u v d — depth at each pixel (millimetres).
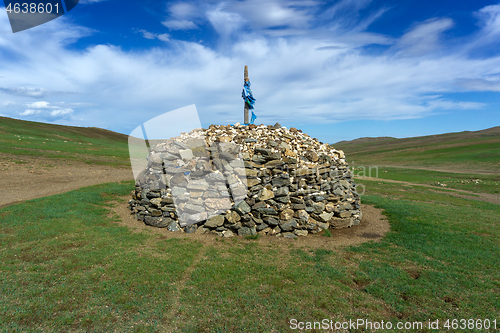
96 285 4664
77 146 39875
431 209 12273
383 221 9852
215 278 5191
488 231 8781
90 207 9961
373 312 4438
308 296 4777
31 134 47906
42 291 4375
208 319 4035
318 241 7609
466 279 5523
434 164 60375
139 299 4387
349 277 5559
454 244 7535
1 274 4770
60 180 16594
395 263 6281
